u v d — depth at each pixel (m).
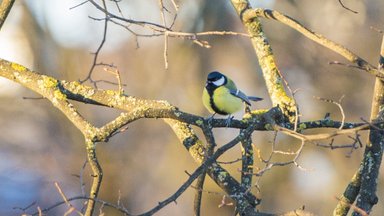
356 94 17.39
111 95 6.51
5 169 20.66
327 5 17.52
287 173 18.53
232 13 18.23
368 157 6.07
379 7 17.33
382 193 17.48
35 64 18.53
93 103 6.54
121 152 18.55
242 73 18.80
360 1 17.33
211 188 17.47
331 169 18.67
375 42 17.19
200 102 18.30
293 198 18.64
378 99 6.04
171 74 18.80
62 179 18.88
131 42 19.83
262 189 18.64
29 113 19.70
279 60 17.73
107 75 19.59
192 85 18.55
